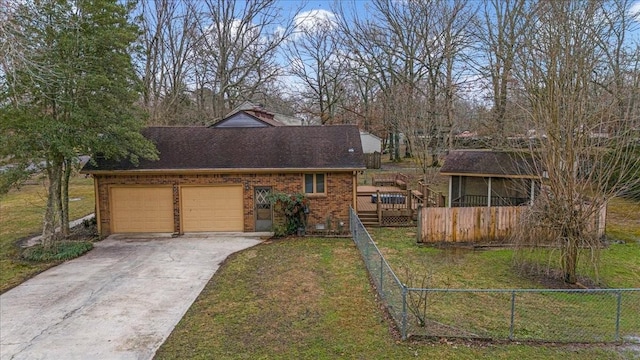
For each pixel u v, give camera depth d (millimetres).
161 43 33750
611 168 9984
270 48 38062
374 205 18328
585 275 10781
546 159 10328
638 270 11164
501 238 14156
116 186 16156
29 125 11797
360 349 7066
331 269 11633
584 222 10023
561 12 10727
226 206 16516
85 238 15695
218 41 36188
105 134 13320
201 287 10414
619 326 7699
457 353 6879
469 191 18219
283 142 17328
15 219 19312
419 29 31047
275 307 9016
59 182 14742
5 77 10508
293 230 15961
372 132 43844
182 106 37375
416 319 7980
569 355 6797
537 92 11078
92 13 12758
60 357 7051
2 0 9078
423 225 14070
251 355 6961
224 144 17250
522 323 7969
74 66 12305
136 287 10453
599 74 13016
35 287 10547
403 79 31719
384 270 9391
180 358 6926
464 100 29906
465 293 9609
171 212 16406
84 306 9273
